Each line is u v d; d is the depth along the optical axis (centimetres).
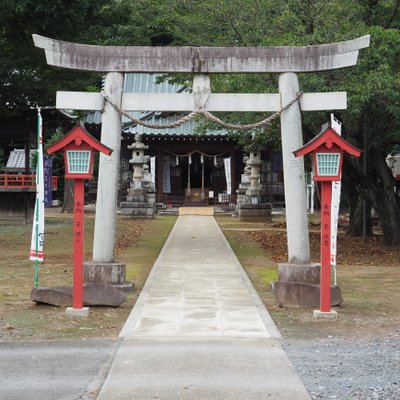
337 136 966
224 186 4884
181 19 1916
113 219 1242
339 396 604
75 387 625
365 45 1198
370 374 678
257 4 1733
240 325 913
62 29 2025
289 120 1232
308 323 945
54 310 1016
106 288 1071
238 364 704
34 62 2302
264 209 3416
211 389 616
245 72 1241
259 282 1361
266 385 630
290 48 1230
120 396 595
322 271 984
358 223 2503
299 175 1235
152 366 693
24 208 2875
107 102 1224
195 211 4038
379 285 1327
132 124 4238
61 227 2723
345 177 2289
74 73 2403
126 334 853
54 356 740
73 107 1228
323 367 704
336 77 1570
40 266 1555
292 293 1072
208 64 1235
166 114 4253
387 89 1501
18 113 2812
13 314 981
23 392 609
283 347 793
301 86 1505
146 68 1233
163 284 1291
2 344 800
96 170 4722
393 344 819
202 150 4425
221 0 1758
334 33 1553
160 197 4512
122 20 2322
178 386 625
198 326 905
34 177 2873
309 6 1638
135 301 1120
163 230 2733
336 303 1073
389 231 2120
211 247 2031
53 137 4472
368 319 979
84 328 901
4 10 1878
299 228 1239
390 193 2108
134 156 3628
